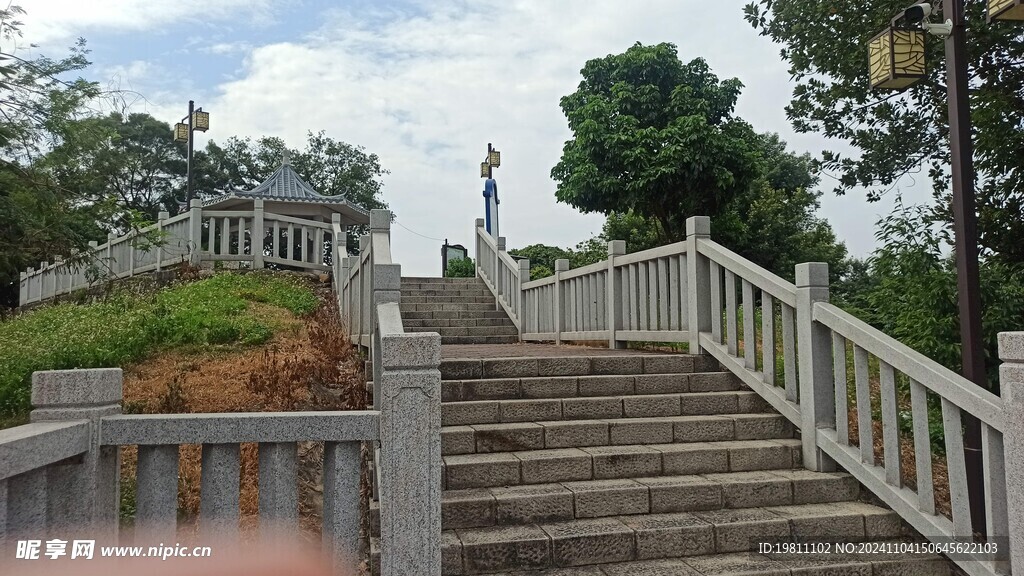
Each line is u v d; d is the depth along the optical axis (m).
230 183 28.69
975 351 3.86
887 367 3.98
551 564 3.51
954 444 3.53
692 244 5.81
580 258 19.42
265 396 5.91
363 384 6.10
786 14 7.93
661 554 3.65
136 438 2.57
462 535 3.59
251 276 11.87
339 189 28.98
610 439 4.66
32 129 6.12
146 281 12.38
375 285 4.28
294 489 2.66
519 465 4.16
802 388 4.62
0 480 2.02
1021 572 2.90
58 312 9.86
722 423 4.80
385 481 2.60
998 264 6.66
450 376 5.26
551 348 7.87
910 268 5.93
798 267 4.68
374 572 3.33
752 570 3.47
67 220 6.49
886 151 7.74
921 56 4.39
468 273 20.44
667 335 6.15
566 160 14.93
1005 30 6.11
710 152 13.30
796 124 8.42
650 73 14.48
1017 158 6.43
